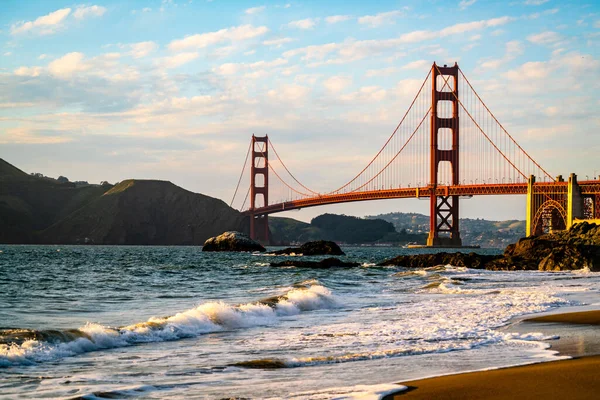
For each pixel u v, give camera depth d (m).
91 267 64.81
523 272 55.84
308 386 11.66
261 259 87.81
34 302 28.03
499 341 16.44
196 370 13.22
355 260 90.56
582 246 61.00
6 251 129.88
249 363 13.74
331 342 16.80
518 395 10.46
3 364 13.40
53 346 15.01
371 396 10.56
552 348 15.21
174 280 45.41
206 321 19.70
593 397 10.30
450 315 22.44
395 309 24.97
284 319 21.94
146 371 13.13
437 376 12.16
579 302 27.06
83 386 11.72
